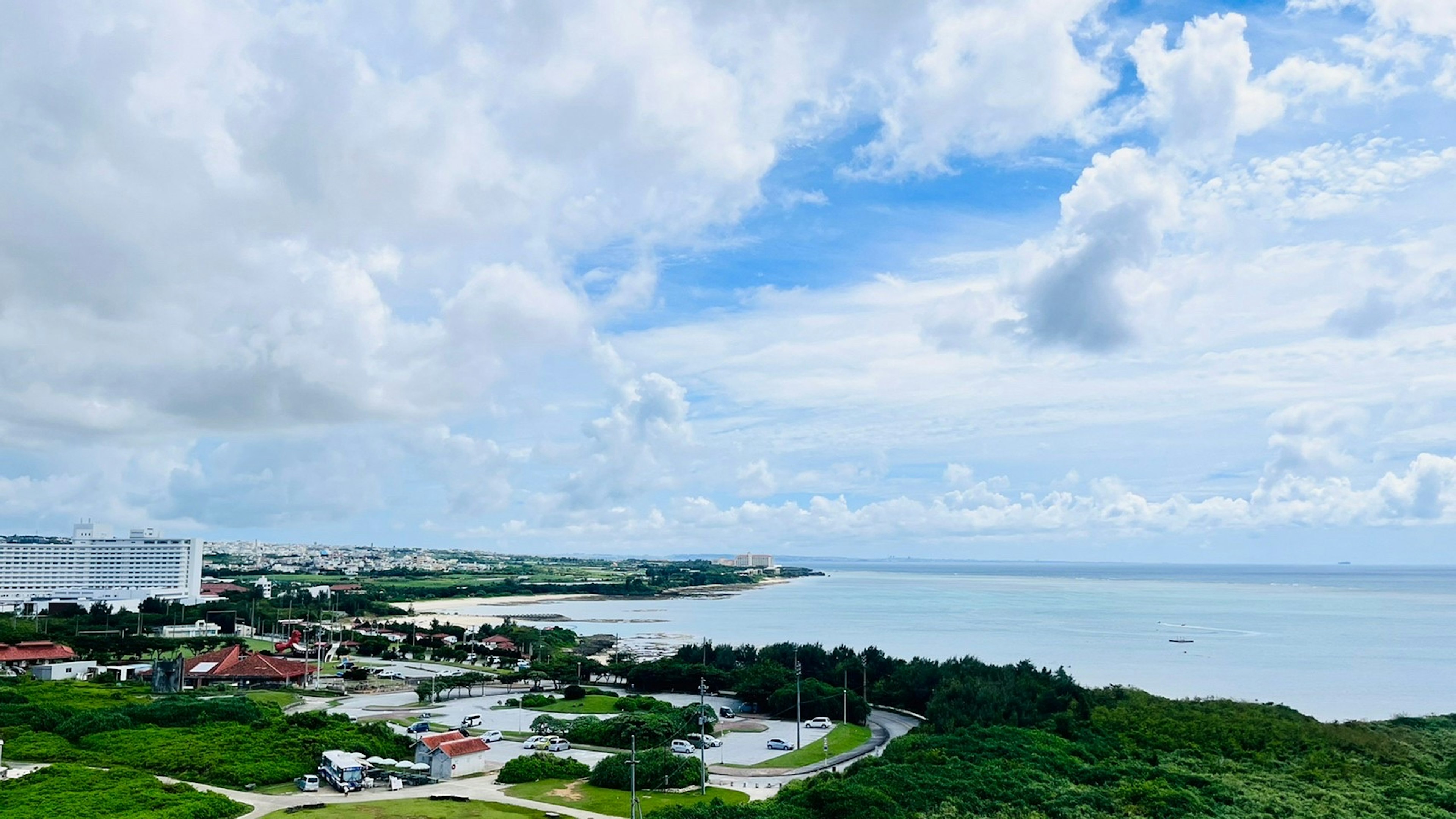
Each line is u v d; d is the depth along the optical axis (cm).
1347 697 19538
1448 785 10775
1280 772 11188
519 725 14812
